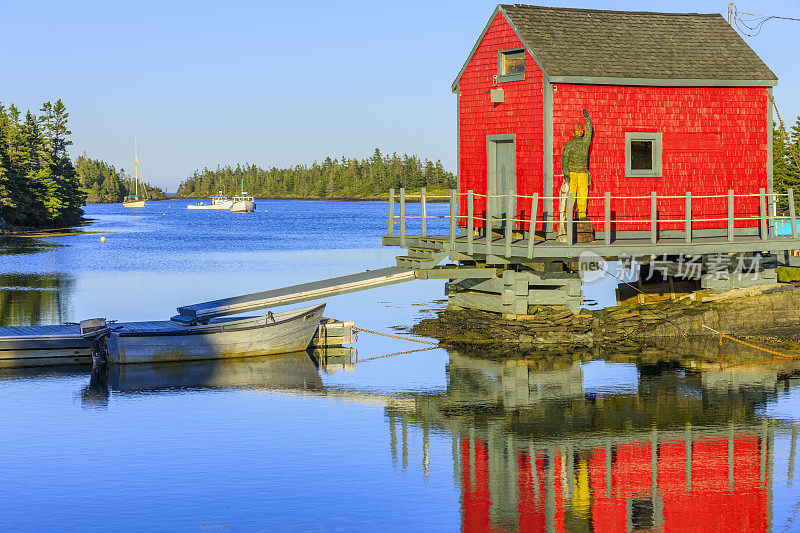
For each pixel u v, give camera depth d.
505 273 44.81
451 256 43.38
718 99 44.47
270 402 34.38
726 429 30.55
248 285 75.62
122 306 60.31
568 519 23.09
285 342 43.50
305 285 46.66
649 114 43.34
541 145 42.31
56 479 25.83
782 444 28.94
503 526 22.67
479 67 46.50
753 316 45.94
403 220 46.31
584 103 42.19
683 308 45.94
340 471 26.62
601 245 39.25
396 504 24.09
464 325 47.75
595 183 42.69
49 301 63.09
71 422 31.55
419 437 29.84
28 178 178.38
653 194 40.12
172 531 22.36
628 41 44.62
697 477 26.05
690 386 36.44
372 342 46.91
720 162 44.66
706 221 44.53
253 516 23.25
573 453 28.17
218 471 26.53
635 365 40.34
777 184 109.75
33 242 138.38
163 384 37.34
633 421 31.55
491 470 26.73
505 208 45.25
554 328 44.75
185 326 42.59
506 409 33.34
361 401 34.62
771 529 22.47
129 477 26.00
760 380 37.47
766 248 42.06
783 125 47.69
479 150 46.84
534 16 44.25
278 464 27.16
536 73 42.38
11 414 32.59
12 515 23.30
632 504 24.09
